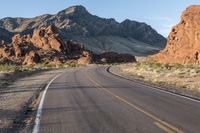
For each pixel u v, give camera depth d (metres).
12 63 136.75
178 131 10.72
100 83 31.42
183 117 13.21
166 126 11.49
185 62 70.06
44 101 18.72
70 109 15.69
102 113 14.38
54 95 21.77
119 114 14.05
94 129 11.26
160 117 13.23
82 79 38.00
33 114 14.53
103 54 171.38
